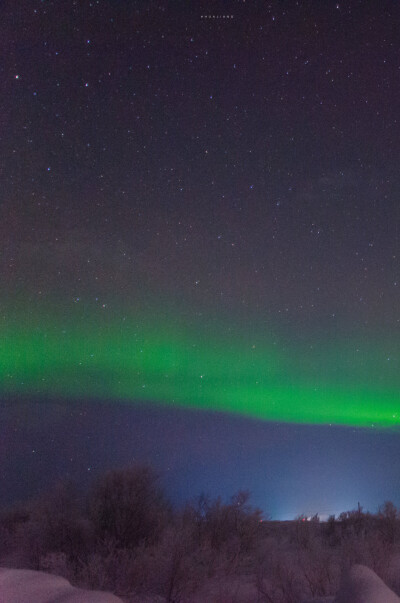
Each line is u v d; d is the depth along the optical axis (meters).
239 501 7.72
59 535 6.33
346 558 5.39
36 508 7.01
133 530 6.39
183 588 4.91
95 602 1.54
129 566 5.23
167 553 5.52
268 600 4.54
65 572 5.10
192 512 7.45
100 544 6.15
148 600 4.71
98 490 6.96
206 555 5.95
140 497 6.82
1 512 8.77
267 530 8.58
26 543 6.54
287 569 5.09
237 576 5.49
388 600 1.68
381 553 5.46
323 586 4.57
